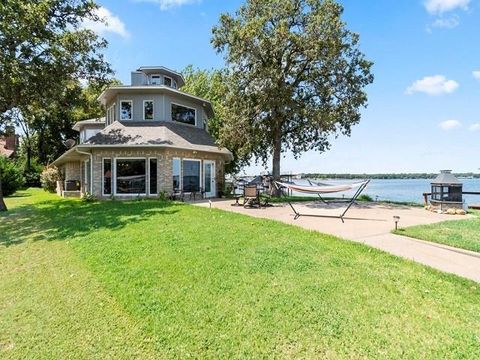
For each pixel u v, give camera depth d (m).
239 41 17.58
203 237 7.84
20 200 19.69
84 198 17.77
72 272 6.28
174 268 5.97
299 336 3.87
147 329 4.21
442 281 5.20
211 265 6.02
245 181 25.58
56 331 4.31
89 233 8.80
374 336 3.81
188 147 17.50
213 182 20.44
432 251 6.87
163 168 17.02
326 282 5.20
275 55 17.78
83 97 18.14
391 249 7.02
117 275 5.87
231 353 3.66
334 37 16.50
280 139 21.02
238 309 4.50
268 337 3.88
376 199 19.81
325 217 11.45
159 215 10.80
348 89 17.84
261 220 10.07
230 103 19.02
